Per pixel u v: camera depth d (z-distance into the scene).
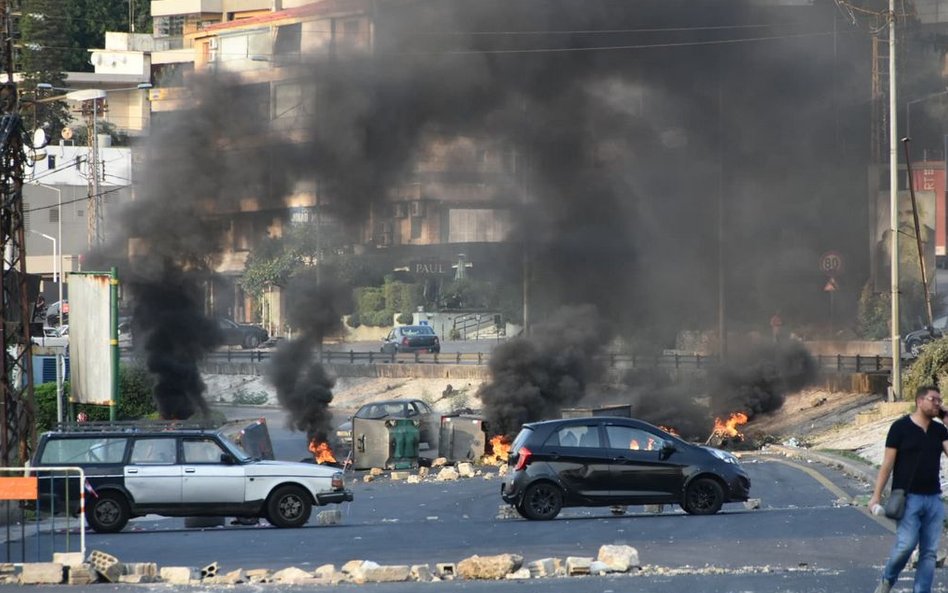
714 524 55.34
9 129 70.38
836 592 35.94
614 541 50.59
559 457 60.47
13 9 73.06
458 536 54.16
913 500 32.84
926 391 33.03
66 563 44.12
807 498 69.19
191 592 38.84
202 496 60.94
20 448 71.75
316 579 40.59
